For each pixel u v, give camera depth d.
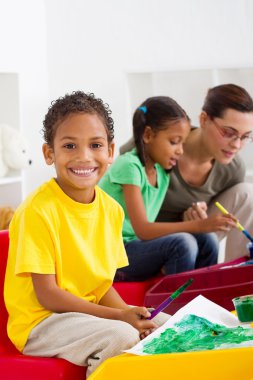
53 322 1.52
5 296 1.60
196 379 1.22
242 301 1.55
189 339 1.38
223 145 2.60
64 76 3.47
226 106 2.57
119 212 1.75
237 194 2.75
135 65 3.44
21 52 3.26
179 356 1.23
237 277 2.04
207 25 3.43
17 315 1.57
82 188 1.62
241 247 2.77
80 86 3.46
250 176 3.46
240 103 2.56
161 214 2.74
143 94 3.61
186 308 1.57
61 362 1.43
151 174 2.50
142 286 2.27
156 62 3.44
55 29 3.47
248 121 2.59
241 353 1.22
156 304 1.88
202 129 2.64
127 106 3.45
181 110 2.45
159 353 1.30
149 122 2.43
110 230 1.71
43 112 3.43
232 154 2.62
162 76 3.61
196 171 2.68
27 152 3.09
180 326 1.46
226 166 2.71
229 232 2.79
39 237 1.54
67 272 1.61
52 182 1.64
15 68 3.21
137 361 1.24
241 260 2.33
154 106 2.43
